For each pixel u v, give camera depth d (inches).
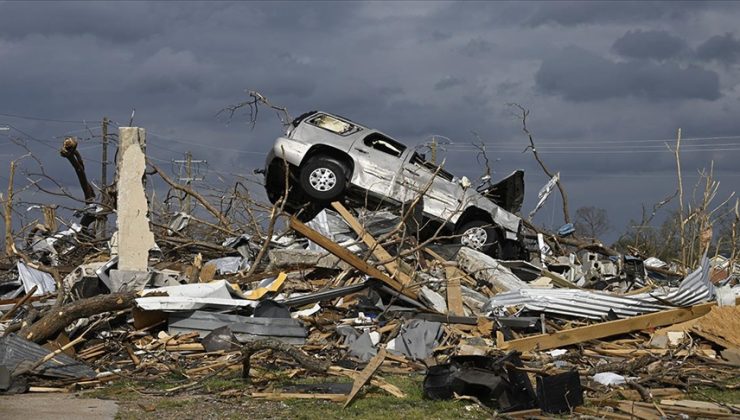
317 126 613.0
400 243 497.7
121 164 444.5
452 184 614.2
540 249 647.1
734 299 494.0
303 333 388.5
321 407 287.9
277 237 547.5
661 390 326.6
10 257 537.6
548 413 284.4
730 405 308.2
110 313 409.7
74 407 282.5
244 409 283.6
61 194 567.8
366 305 446.0
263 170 633.6
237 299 415.5
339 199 606.5
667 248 790.5
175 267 503.2
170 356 370.6
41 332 366.3
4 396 304.5
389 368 363.6
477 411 284.4
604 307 463.2
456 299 465.4
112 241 518.3
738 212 649.6
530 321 434.6
